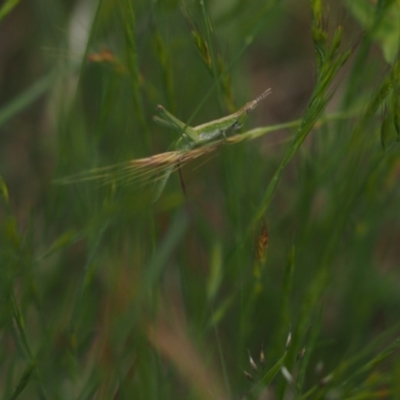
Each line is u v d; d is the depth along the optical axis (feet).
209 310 4.35
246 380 4.30
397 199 4.53
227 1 4.56
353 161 4.33
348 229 4.55
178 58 4.56
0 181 4.14
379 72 4.45
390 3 4.15
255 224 4.17
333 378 4.18
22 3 5.23
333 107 4.65
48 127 4.75
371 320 4.60
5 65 5.09
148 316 4.22
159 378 4.22
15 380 4.35
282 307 4.20
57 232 4.46
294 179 4.77
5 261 4.17
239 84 4.62
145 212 4.25
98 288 4.38
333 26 4.41
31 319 4.38
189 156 4.11
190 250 4.53
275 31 5.22
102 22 4.41
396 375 4.18
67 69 4.46
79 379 4.28
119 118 4.38
